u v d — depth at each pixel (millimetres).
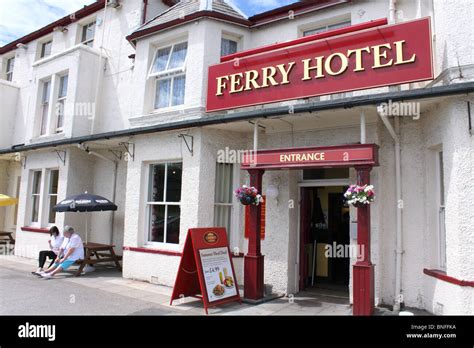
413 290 6855
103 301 7090
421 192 6984
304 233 8523
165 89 9883
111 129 11914
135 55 10367
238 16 9484
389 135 7348
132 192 9539
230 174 9039
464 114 5766
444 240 6539
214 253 7027
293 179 8297
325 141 7906
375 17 8031
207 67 8922
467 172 5660
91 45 13609
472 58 5848
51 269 9406
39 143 11961
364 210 6223
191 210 8352
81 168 11820
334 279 9125
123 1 12531
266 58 7750
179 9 10070
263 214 8422
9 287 7988
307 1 8758
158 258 8781
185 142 8562
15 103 15602
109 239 11328
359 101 6234
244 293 7324
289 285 7980
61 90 12711
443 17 6293
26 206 12922
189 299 7418
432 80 6270
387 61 6441
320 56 7133
